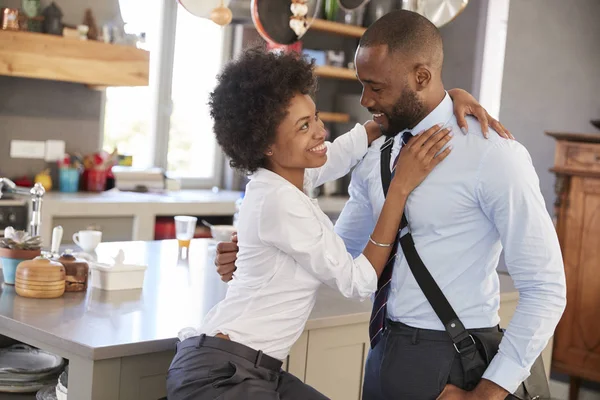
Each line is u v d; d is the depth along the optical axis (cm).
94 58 480
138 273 250
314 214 183
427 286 188
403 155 189
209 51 595
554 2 511
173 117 584
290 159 182
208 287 257
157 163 577
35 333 197
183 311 223
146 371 195
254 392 169
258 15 284
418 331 190
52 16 473
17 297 229
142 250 315
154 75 570
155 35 567
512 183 178
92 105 528
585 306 443
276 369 183
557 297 177
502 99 538
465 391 186
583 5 498
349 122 646
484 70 584
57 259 243
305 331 230
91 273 254
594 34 493
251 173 189
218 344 177
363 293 188
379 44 186
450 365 186
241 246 186
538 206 178
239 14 305
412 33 185
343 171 220
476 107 190
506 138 184
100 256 291
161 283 258
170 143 585
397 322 195
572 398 459
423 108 189
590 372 443
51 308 218
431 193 187
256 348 179
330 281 182
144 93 567
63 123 516
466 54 593
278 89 176
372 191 207
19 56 452
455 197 185
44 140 508
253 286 183
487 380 182
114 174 527
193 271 281
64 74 470
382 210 189
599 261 436
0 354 250
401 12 189
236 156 186
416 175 186
